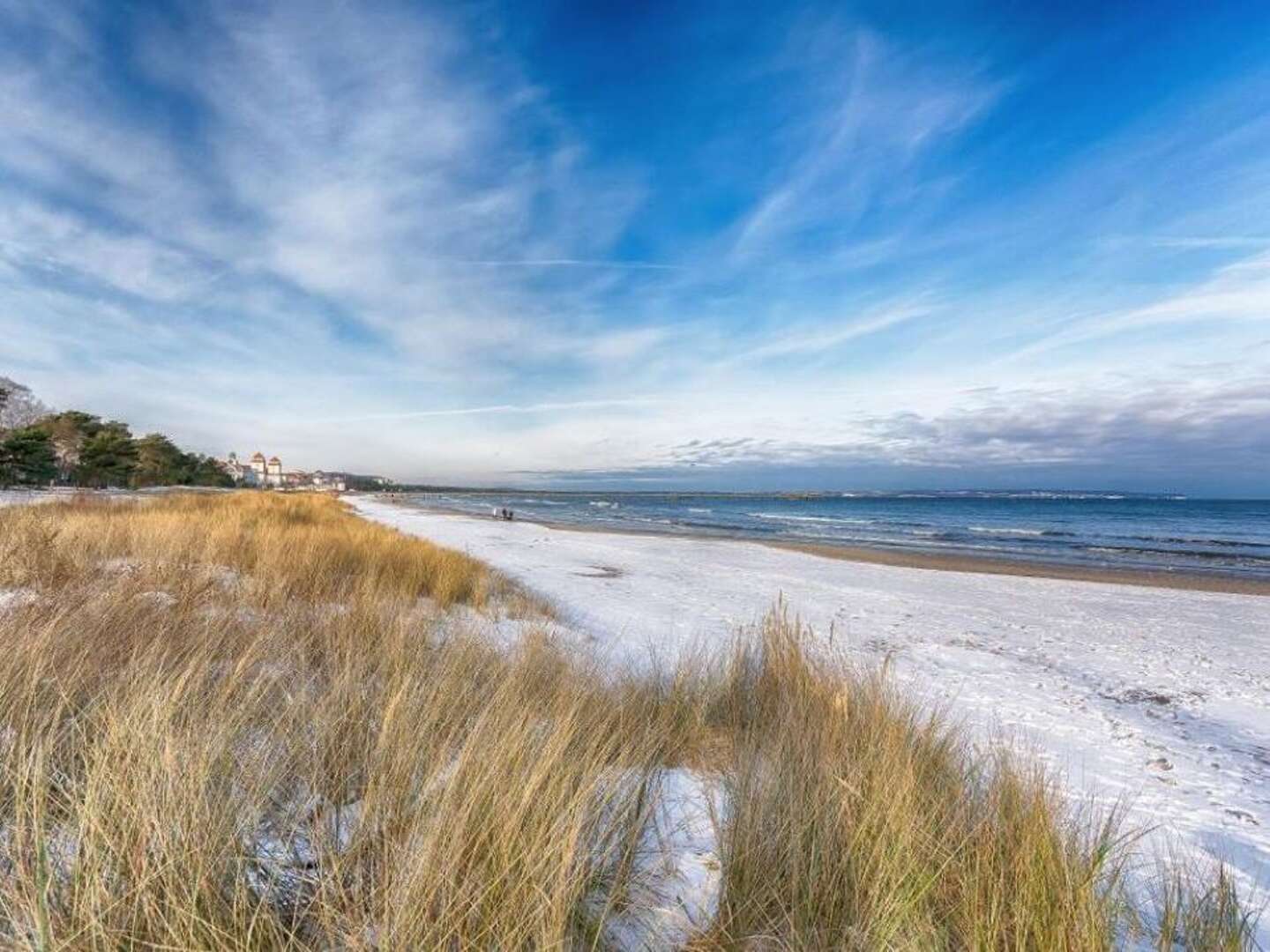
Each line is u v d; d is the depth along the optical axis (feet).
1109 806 12.39
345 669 10.90
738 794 8.61
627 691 13.42
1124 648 28.35
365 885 6.02
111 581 17.25
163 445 228.63
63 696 7.88
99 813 5.73
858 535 107.96
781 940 6.32
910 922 6.28
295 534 34.09
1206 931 6.86
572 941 5.83
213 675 10.69
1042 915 6.25
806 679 14.12
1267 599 43.91
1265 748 16.62
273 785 7.18
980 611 36.88
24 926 5.08
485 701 10.89
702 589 42.60
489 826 6.50
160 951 5.07
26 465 135.23
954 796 9.11
